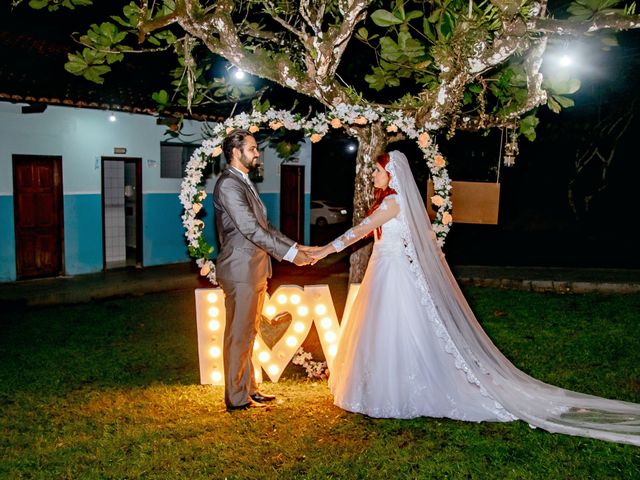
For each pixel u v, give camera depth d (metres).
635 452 4.21
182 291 10.73
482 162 12.54
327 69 5.34
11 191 10.36
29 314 8.73
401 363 4.78
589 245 18.45
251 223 4.65
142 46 12.82
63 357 6.59
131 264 12.43
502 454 4.20
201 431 4.62
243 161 4.86
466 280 11.20
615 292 10.33
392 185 4.91
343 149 21.70
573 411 4.84
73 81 10.78
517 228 22.25
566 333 7.61
